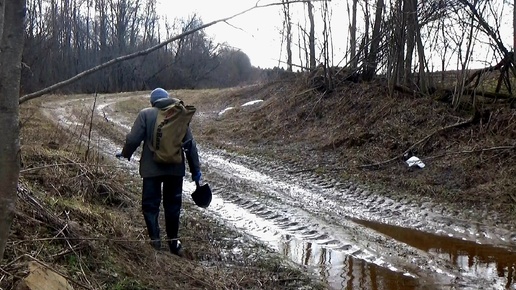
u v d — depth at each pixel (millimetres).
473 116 10562
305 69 18172
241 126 16953
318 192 9062
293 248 6078
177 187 5133
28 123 11992
